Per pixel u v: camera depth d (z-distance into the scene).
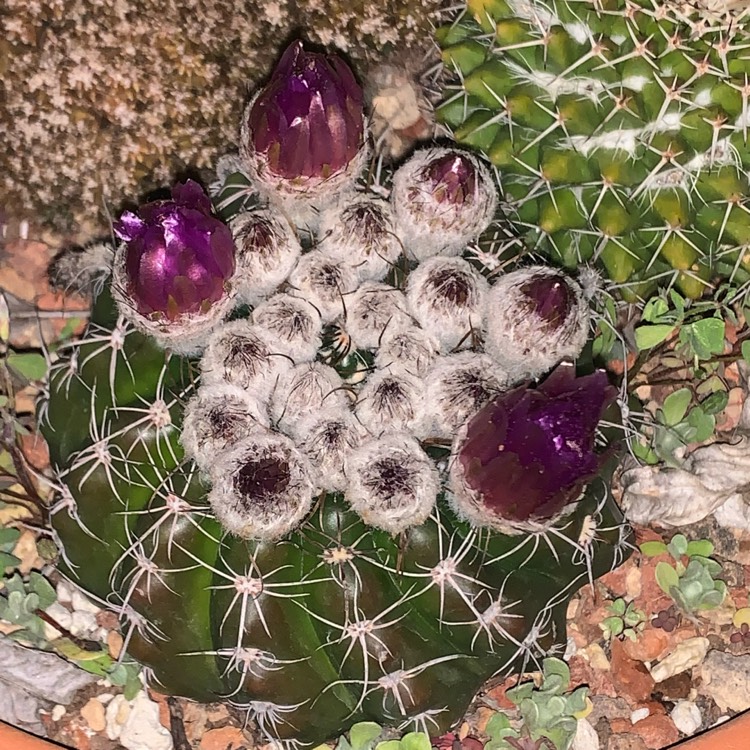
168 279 0.42
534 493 0.42
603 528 0.46
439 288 0.44
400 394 0.43
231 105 0.53
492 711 0.50
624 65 0.47
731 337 0.53
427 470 0.42
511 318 0.43
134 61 0.52
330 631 0.43
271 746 0.49
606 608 0.51
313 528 0.43
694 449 0.52
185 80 0.53
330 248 0.44
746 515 0.52
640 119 0.46
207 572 0.44
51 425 0.47
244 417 0.43
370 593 0.43
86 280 0.52
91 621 0.50
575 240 0.48
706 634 0.51
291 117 0.42
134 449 0.44
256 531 0.42
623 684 0.51
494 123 0.48
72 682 0.49
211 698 0.47
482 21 0.48
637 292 0.50
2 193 0.52
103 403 0.44
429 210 0.44
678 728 0.50
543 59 0.47
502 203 0.48
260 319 0.43
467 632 0.44
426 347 0.44
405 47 0.54
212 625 0.44
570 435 0.41
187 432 0.43
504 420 0.42
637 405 0.52
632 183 0.47
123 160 0.53
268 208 0.45
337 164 0.43
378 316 0.44
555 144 0.47
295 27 0.53
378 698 0.45
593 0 0.47
